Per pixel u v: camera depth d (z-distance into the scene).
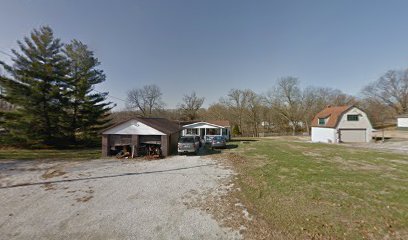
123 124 17.16
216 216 5.97
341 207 6.24
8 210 6.57
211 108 55.59
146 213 6.25
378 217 5.55
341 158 14.78
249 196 7.45
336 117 29.11
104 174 11.05
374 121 51.47
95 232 5.21
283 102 51.91
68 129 24.16
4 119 21.39
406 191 7.53
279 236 4.82
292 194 7.45
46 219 5.93
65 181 9.79
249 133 51.56
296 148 21.03
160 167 12.62
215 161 14.22
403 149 20.14
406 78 48.88
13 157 17.14
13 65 21.20
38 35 22.45
